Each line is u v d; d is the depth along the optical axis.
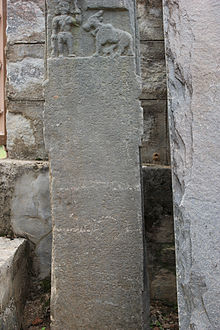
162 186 2.37
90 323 1.80
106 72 1.80
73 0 1.85
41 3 2.62
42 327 2.06
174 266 2.35
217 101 1.27
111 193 1.80
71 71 1.82
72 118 1.82
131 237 1.79
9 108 2.67
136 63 1.84
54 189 1.84
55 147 1.83
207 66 1.30
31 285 2.35
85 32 1.84
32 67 2.63
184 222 1.27
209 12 1.33
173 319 2.18
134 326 1.78
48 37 1.87
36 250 2.38
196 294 1.22
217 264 1.21
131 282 1.79
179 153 1.33
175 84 1.38
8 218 2.42
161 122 2.69
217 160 1.25
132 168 1.79
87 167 1.82
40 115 2.63
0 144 2.75
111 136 1.80
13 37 2.64
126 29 1.81
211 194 1.24
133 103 1.79
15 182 2.41
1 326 1.67
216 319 1.19
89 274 1.81
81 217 1.82
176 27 1.40
